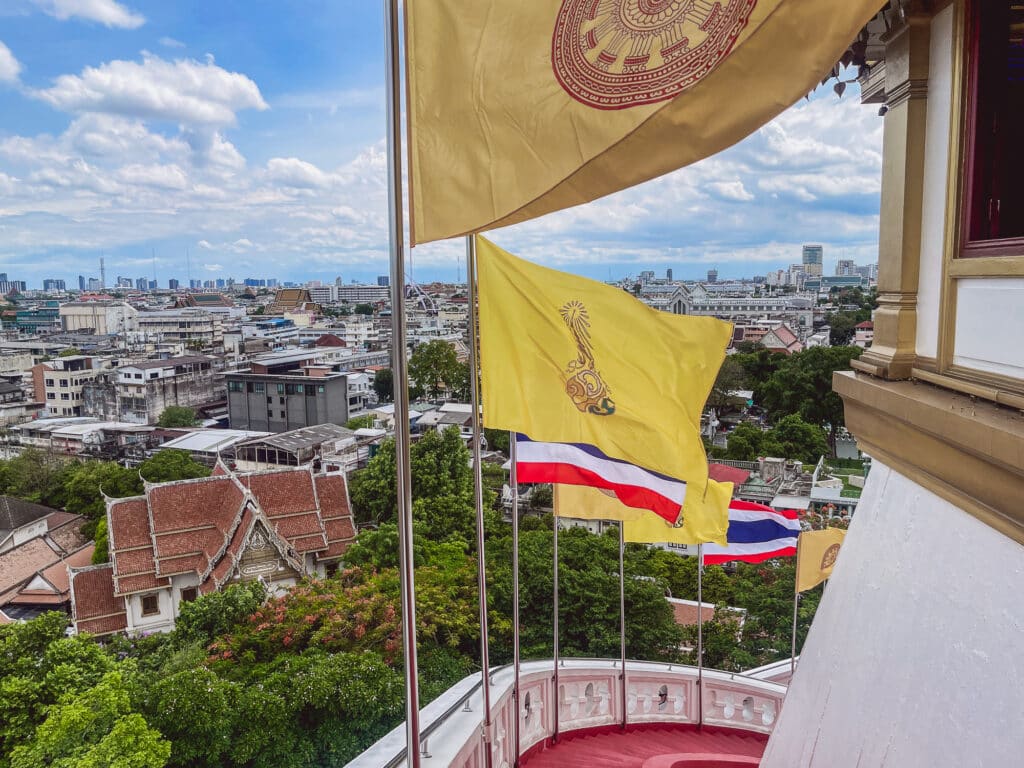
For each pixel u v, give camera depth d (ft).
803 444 225.56
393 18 11.77
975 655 9.95
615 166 10.25
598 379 20.51
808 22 8.46
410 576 14.26
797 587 43.01
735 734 35.14
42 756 58.18
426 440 162.09
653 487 24.88
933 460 11.69
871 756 11.84
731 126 9.31
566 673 32.27
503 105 10.98
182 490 142.00
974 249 11.87
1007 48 11.79
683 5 9.29
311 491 150.30
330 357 512.22
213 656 94.38
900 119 13.83
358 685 70.54
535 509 178.40
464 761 21.13
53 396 417.49
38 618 80.79
